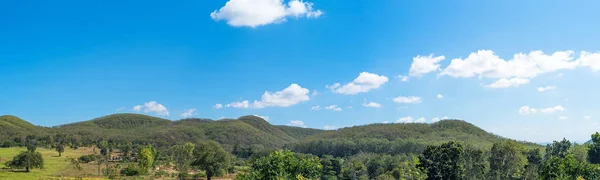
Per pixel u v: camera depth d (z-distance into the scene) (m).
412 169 114.25
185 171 135.88
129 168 129.50
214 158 127.75
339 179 129.25
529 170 92.31
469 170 93.06
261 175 35.97
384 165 132.88
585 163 56.44
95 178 113.75
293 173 35.69
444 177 88.44
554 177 56.66
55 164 145.88
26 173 121.00
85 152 197.12
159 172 137.00
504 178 93.69
